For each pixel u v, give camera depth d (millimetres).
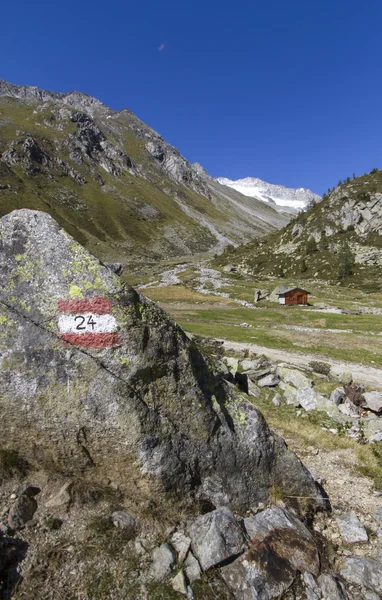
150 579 4820
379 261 128875
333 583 5281
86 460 5766
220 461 6352
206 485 6180
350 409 17594
